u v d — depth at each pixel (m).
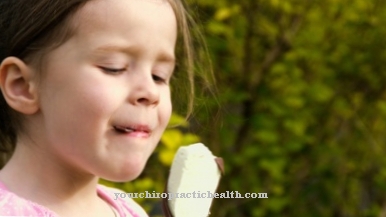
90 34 1.87
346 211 6.07
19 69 1.94
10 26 1.99
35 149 1.96
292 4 5.52
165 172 4.35
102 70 1.87
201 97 3.16
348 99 5.84
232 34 5.30
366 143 6.01
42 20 1.90
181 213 2.05
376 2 5.59
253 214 5.62
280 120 5.64
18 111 1.95
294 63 5.59
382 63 5.72
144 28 1.90
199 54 3.31
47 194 1.95
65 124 1.87
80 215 1.99
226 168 5.41
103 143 1.86
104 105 1.84
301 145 5.63
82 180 1.99
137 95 1.88
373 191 6.23
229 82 5.56
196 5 3.37
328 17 5.62
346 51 5.68
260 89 5.63
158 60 1.95
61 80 1.88
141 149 1.90
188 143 3.64
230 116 5.34
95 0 1.89
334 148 5.80
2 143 2.14
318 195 6.00
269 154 5.51
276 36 5.64
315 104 5.75
